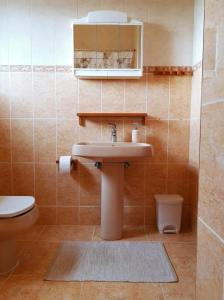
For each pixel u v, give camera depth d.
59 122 2.26
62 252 1.81
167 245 1.95
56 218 2.33
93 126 2.27
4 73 2.21
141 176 2.31
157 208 2.19
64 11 2.17
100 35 2.16
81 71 2.14
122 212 2.05
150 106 2.26
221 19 0.49
